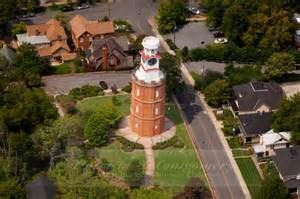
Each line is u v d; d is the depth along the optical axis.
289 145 180.75
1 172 163.75
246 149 183.12
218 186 168.50
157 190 162.12
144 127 183.62
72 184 159.25
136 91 179.50
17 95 191.62
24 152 168.25
